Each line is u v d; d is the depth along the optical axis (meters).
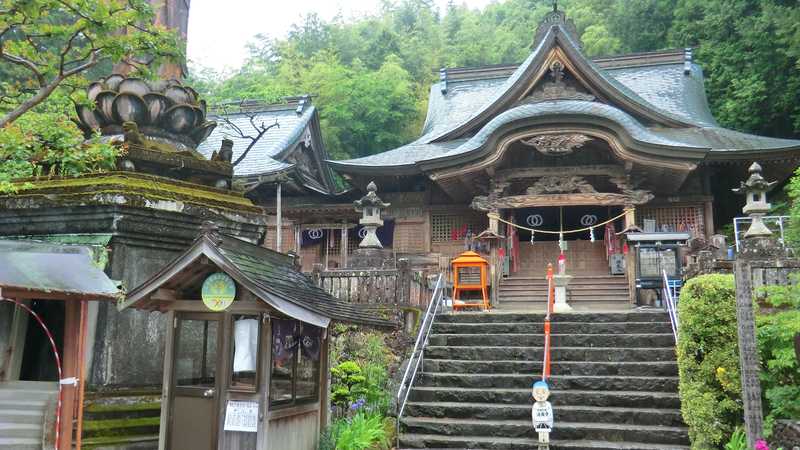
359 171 20.92
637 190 18.77
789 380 7.40
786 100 24.97
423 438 8.77
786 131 27.17
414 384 10.16
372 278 12.35
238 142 26.12
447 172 18.80
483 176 19.52
